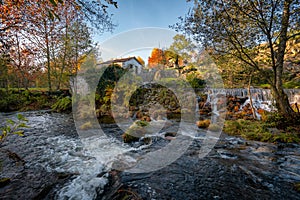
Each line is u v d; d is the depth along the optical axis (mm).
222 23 3852
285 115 4754
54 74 11297
